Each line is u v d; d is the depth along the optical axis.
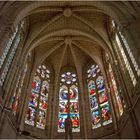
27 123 21.14
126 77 17.70
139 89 14.47
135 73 15.61
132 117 15.47
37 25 23.70
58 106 24.42
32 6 19.19
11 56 19.09
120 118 18.94
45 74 26.91
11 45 19.02
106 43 22.83
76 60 27.78
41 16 23.72
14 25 16.78
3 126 15.28
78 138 21.25
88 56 28.33
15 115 19.64
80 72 27.33
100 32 23.20
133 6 16.31
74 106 24.44
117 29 20.89
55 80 26.70
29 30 23.75
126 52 18.00
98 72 26.25
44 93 25.08
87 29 24.34
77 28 24.64
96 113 22.89
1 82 16.52
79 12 23.58
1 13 16.11
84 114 23.08
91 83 26.11
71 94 25.81
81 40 26.52
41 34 23.86
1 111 15.71
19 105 20.86
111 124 20.61
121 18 16.88
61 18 23.94
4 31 15.84
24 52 21.66
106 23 24.28
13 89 18.03
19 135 18.95
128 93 16.81
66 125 17.56
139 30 15.05
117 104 20.86
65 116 23.52
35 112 22.67
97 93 24.45
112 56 21.47
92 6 21.58
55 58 28.11
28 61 24.72
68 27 24.73
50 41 26.39
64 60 28.77
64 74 28.02
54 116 23.17
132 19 16.31
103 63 25.80
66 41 26.34
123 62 19.20
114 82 22.23
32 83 24.25
